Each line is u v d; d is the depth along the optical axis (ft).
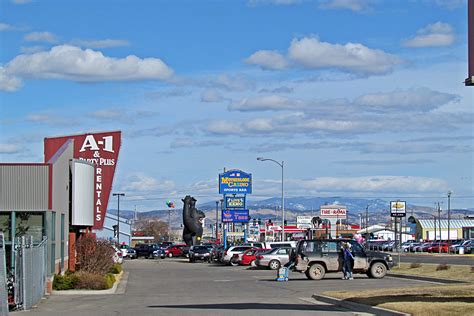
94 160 169.99
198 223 341.62
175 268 203.21
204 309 78.54
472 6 64.69
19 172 105.29
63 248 123.03
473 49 64.28
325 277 136.36
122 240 397.19
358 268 130.72
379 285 112.57
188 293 105.09
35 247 89.20
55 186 110.83
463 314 62.54
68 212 132.36
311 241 131.03
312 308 78.84
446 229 530.68
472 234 449.89
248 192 307.78
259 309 78.02
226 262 221.46
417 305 69.97
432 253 300.40
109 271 133.69
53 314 76.23
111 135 170.81
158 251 316.60
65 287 109.29
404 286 108.37
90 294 104.78
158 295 101.96
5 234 104.42
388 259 132.67
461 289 89.20
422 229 528.22
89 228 152.76
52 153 156.66
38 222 105.40
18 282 80.84
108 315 74.23
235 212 305.73
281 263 185.26
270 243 221.05
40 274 94.22
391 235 525.75
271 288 112.37
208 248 266.36
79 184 139.85
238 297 95.61
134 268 204.23
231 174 307.17
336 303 83.51
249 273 168.55
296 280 130.52
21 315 75.97
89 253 127.54
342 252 130.41
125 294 104.63
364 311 74.54
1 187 105.09
